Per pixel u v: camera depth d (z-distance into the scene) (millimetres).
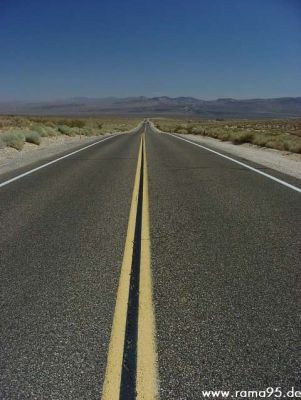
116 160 17969
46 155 20547
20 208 8570
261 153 20875
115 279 4758
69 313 3932
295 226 6906
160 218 7582
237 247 5855
